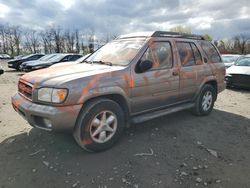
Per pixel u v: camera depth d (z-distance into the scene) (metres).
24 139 4.20
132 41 4.57
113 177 3.15
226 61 13.61
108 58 4.46
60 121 3.26
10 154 3.68
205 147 4.09
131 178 3.14
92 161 3.51
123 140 4.22
